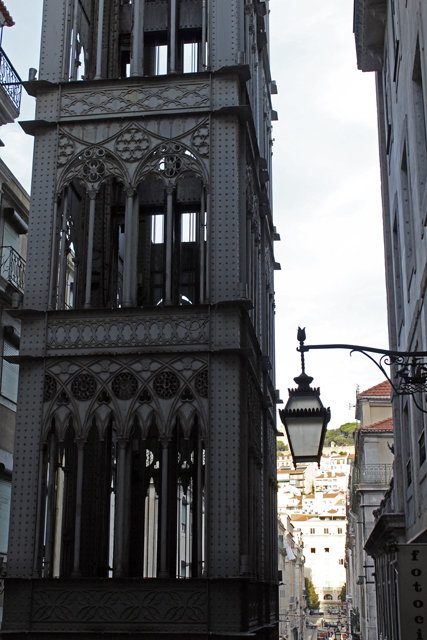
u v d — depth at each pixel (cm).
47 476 1805
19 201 2753
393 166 2209
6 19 2541
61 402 1778
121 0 2334
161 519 1678
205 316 1786
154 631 1589
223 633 1567
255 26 2491
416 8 1442
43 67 2031
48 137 1969
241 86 1969
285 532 11000
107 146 1934
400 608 1014
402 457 2186
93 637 1612
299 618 13238
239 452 1698
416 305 1591
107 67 2239
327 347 1057
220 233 1844
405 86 1716
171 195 1875
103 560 1959
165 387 1755
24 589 1659
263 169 2381
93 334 1806
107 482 2000
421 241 1489
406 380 1171
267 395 2420
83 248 2127
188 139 1911
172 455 2136
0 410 2495
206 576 1617
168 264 1838
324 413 1044
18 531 1708
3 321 2561
